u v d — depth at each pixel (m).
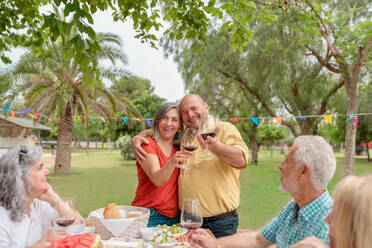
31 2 2.78
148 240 1.74
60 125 13.65
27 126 19.23
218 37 14.61
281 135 34.56
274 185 10.19
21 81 11.47
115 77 12.74
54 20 1.91
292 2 9.02
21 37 3.07
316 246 0.95
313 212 1.31
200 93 15.95
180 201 2.09
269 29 13.31
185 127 2.26
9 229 1.52
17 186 1.53
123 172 14.21
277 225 1.64
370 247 0.68
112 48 12.25
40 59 11.31
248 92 16.17
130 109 13.85
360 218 0.70
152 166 1.99
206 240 1.69
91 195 8.22
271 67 13.80
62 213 1.83
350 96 11.07
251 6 2.44
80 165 18.20
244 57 14.78
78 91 11.92
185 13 2.78
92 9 2.20
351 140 11.16
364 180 0.75
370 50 10.52
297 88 14.26
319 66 13.59
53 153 30.11
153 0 2.57
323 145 1.27
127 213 1.96
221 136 2.09
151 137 2.18
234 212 2.09
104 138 51.81
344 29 9.84
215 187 2.00
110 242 1.62
